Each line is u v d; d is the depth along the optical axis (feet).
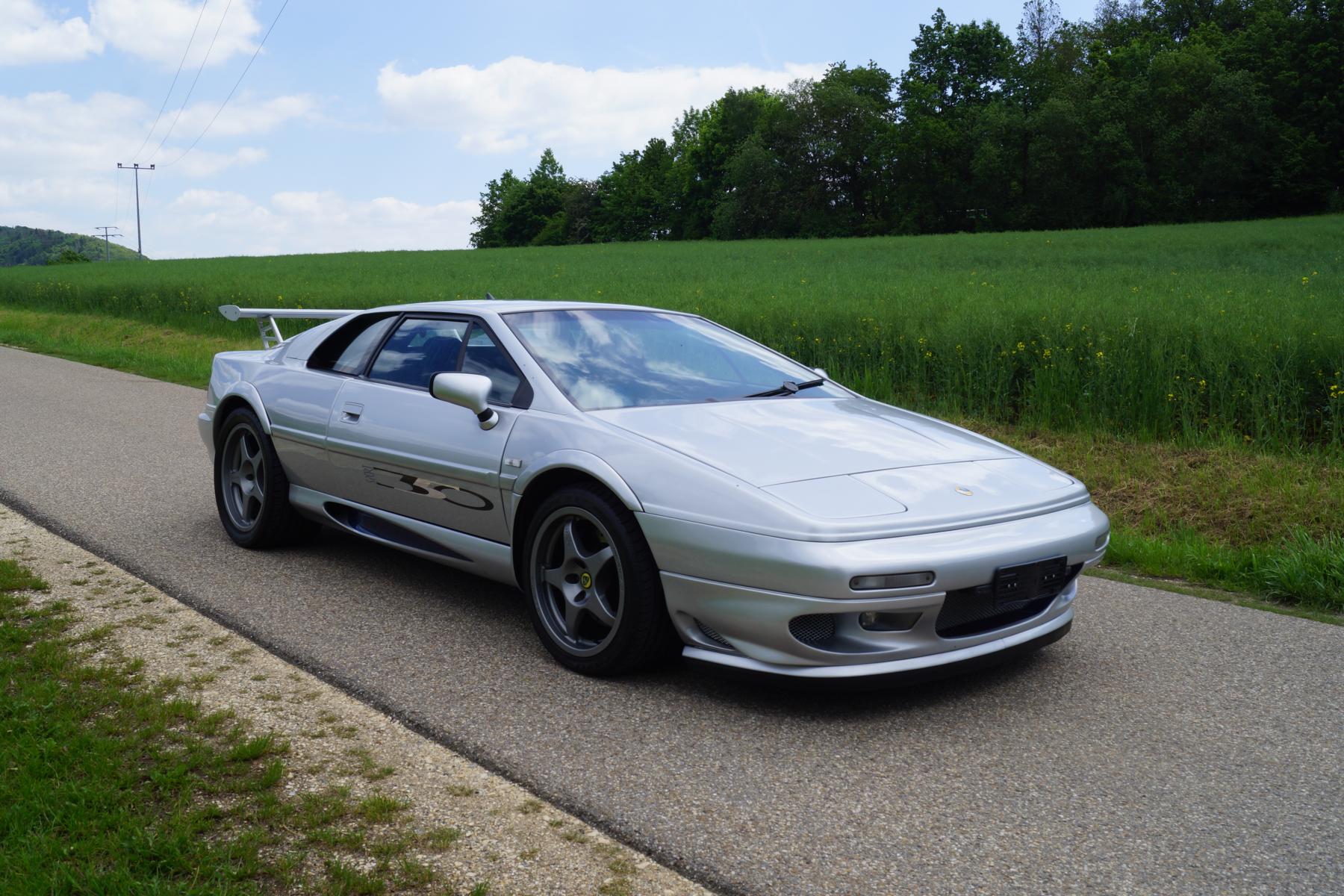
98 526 16.69
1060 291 46.68
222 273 117.50
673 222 350.43
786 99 308.19
